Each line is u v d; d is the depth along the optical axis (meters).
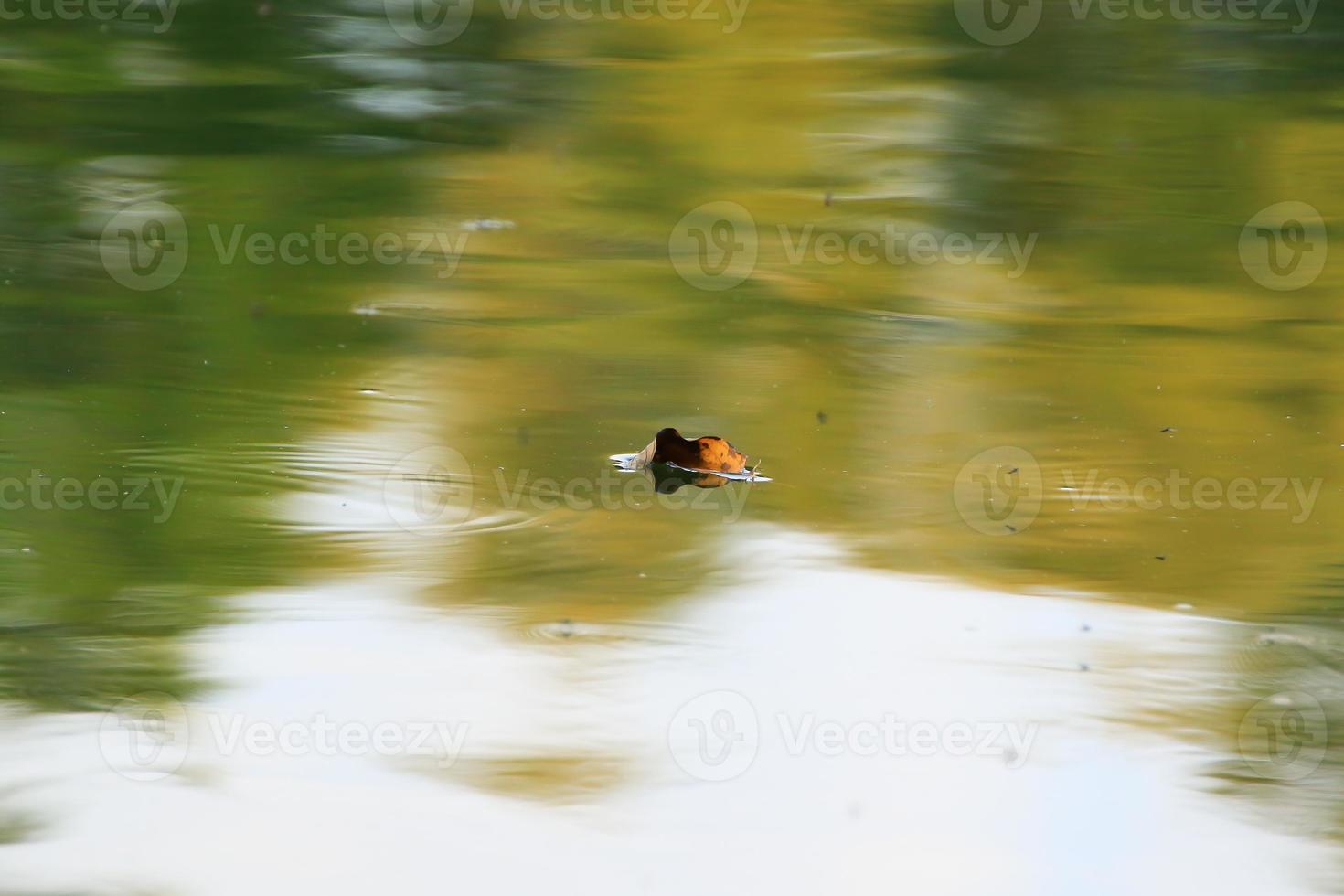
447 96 36.38
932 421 18.28
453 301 22.86
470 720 11.12
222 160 30.56
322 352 20.38
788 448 17.19
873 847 9.83
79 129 32.19
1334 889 9.46
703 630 12.62
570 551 14.16
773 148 32.72
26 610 12.62
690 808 10.18
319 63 39.03
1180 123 35.66
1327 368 20.69
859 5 47.81
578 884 9.37
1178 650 12.43
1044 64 40.94
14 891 9.11
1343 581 13.77
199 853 9.52
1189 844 9.88
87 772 10.36
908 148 33.00
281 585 13.28
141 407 17.95
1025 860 9.71
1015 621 12.90
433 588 13.28
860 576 13.73
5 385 18.53
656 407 18.53
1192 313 23.27
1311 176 31.50
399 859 9.55
